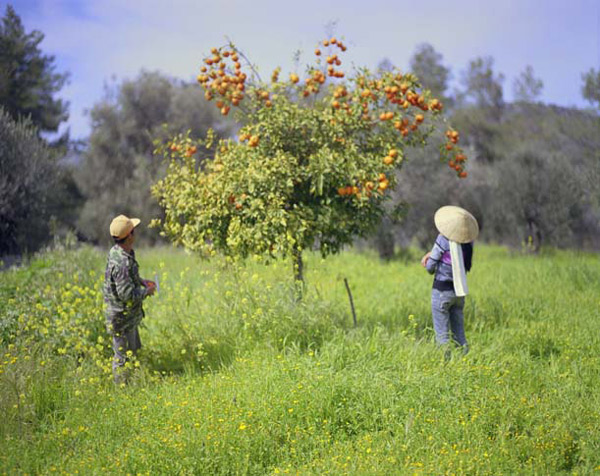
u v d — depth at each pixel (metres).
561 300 9.15
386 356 6.38
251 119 7.91
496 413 5.10
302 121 7.56
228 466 4.48
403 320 8.20
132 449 4.63
